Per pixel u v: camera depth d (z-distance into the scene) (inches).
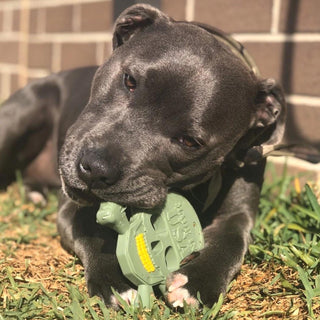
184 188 22.5
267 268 21.9
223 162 23.2
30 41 47.0
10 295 19.6
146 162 20.5
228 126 21.6
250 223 23.9
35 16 46.3
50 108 31.5
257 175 24.9
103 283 19.8
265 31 31.9
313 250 21.6
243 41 33.0
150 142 20.6
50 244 25.3
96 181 19.6
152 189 20.6
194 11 35.4
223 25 33.9
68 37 43.1
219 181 23.3
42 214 28.8
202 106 20.7
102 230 22.0
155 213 20.5
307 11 30.0
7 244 24.7
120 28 22.9
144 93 20.7
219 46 22.1
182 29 22.0
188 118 20.6
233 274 21.1
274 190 29.7
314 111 30.0
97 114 21.3
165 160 21.1
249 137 23.2
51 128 32.0
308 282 19.8
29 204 31.0
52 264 22.1
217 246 21.8
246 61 24.0
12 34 49.3
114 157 19.8
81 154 19.9
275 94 23.0
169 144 21.0
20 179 32.7
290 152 25.4
